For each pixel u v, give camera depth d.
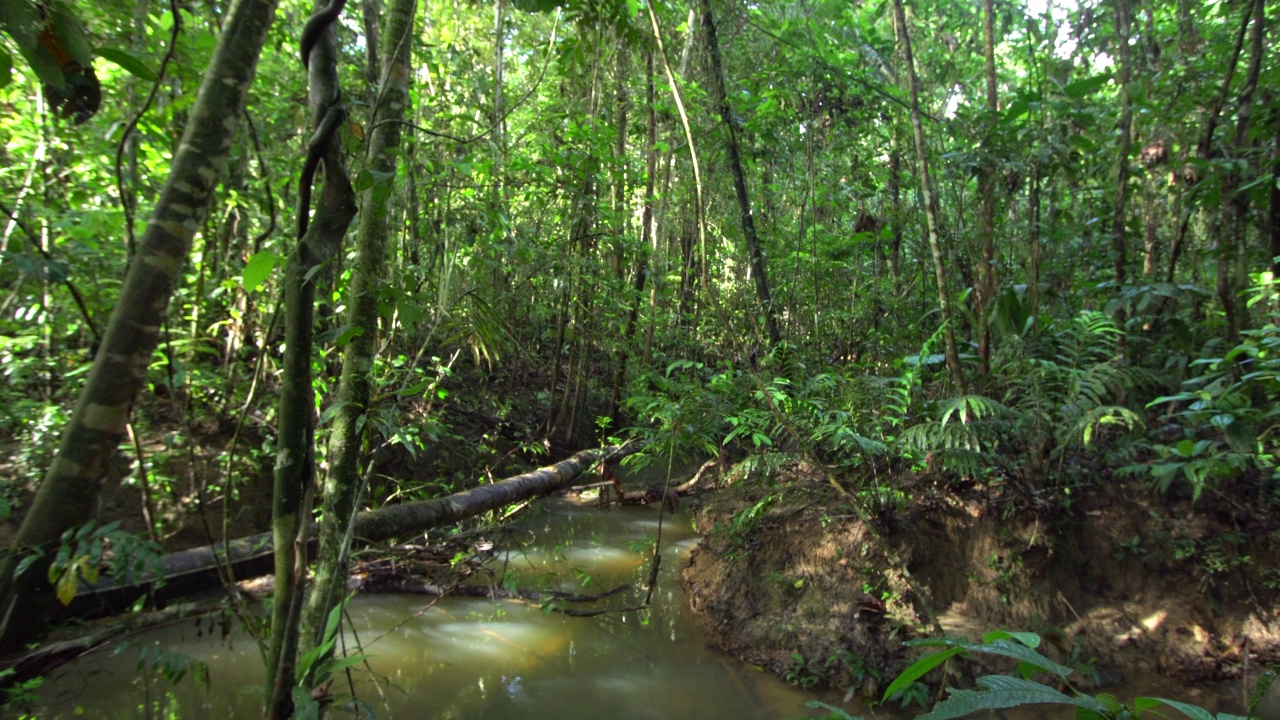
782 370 5.16
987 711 3.24
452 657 3.81
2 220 3.97
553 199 6.73
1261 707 3.20
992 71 5.70
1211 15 6.09
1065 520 3.91
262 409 5.38
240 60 2.31
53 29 1.78
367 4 4.47
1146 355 4.97
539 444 7.30
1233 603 3.62
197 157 2.27
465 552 4.87
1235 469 3.80
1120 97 5.75
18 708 2.87
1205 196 4.44
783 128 6.49
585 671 3.69
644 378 6.91
